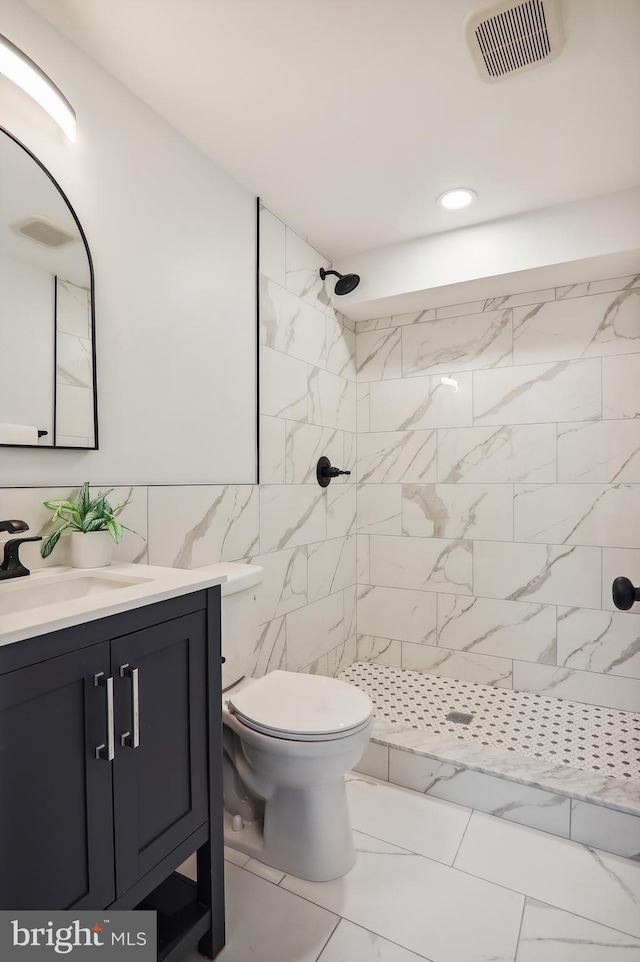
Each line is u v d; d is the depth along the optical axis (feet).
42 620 2.85
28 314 4.26
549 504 8.54
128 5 4.25
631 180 6.85
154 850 3.60
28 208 4.27
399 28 4.52
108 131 5.02
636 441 7.94
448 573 9.34
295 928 4.40
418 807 6.08
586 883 4.90
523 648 8.71
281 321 7.80
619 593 3.94
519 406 8.75
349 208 7.55
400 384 9.76
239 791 5.71
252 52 4.77
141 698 3.52
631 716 7.66
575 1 4.26
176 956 3.86
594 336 8.20
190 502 6.02
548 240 7.52
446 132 5.93
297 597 8.21
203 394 6.25
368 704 5.15
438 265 8.32
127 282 5.23
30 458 4.34
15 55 3.88
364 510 10.11
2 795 2.69
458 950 4.18
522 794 5.78
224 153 6.31
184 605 3.90
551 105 5.48
